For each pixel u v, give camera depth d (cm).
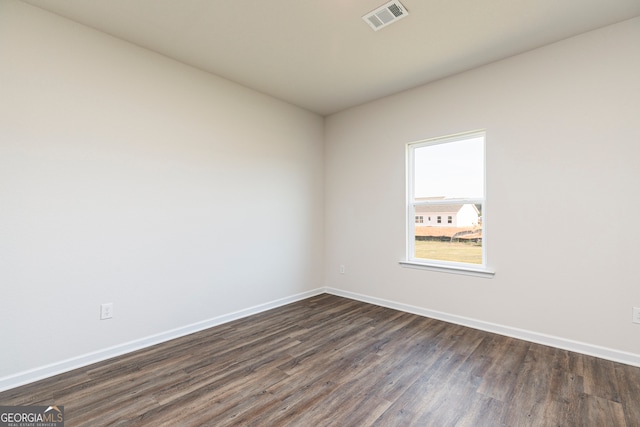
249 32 245
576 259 253
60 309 223
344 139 421
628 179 231
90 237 237
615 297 236
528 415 174
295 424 168
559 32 246
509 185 285
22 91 208
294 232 402
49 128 219
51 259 220
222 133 324
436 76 322
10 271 204
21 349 208
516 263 281
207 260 310
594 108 244
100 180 242
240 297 339
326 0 207
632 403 184
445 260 337
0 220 201
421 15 223
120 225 253
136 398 191
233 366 232
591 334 246
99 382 209
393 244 372
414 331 299
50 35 219
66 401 188
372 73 315
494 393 195
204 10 218
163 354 252
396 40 256
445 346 264
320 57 283
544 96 266
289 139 396
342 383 208
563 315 258
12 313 205
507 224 286
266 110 368
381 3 211
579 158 251
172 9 217
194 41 257
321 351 256
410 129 354
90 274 237
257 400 190
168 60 283
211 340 279
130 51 259
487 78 297
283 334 293
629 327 231
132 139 260
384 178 379
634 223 229
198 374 220
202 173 307
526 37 252
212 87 315
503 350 255
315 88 352
